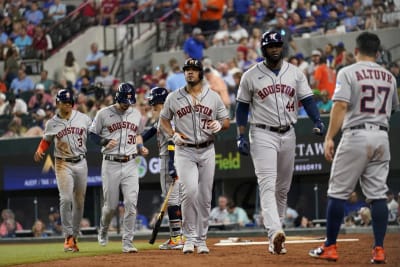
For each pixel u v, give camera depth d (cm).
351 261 2406
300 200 4891
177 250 3136
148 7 7056
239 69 5694
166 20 6950
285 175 2712
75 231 3362
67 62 6581
